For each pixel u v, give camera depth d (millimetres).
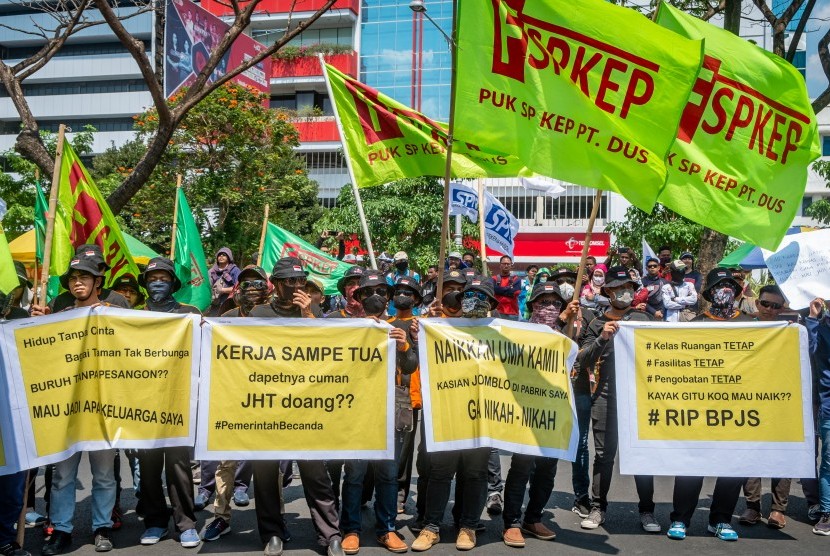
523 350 6492
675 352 6602
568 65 6387
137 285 7465
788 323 6562
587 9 6340
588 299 13102
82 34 60062
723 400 6555
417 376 7391
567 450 6484
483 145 6449
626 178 6367
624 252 12789
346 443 6148
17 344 5836
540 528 6543
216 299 11391
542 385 6504
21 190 24344
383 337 6258
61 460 5855
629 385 6609
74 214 7555
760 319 6992
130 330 6098
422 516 6754
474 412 6293
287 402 6129
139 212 25469
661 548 6262
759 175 7082
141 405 6070
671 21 7113
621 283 6750
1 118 62844
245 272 6855
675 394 6582
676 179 7090
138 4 10742
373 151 8859
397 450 6434
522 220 37250
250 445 6070
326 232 21766
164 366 6117
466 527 6238
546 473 6520
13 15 60656
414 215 26500
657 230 20156
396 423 6473
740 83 7016
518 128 6441
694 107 7055
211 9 42094
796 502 7758
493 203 13227
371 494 7426
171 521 6824
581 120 6391
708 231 12477
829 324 6883
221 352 6137
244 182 25578
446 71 44312
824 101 12172
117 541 6293
